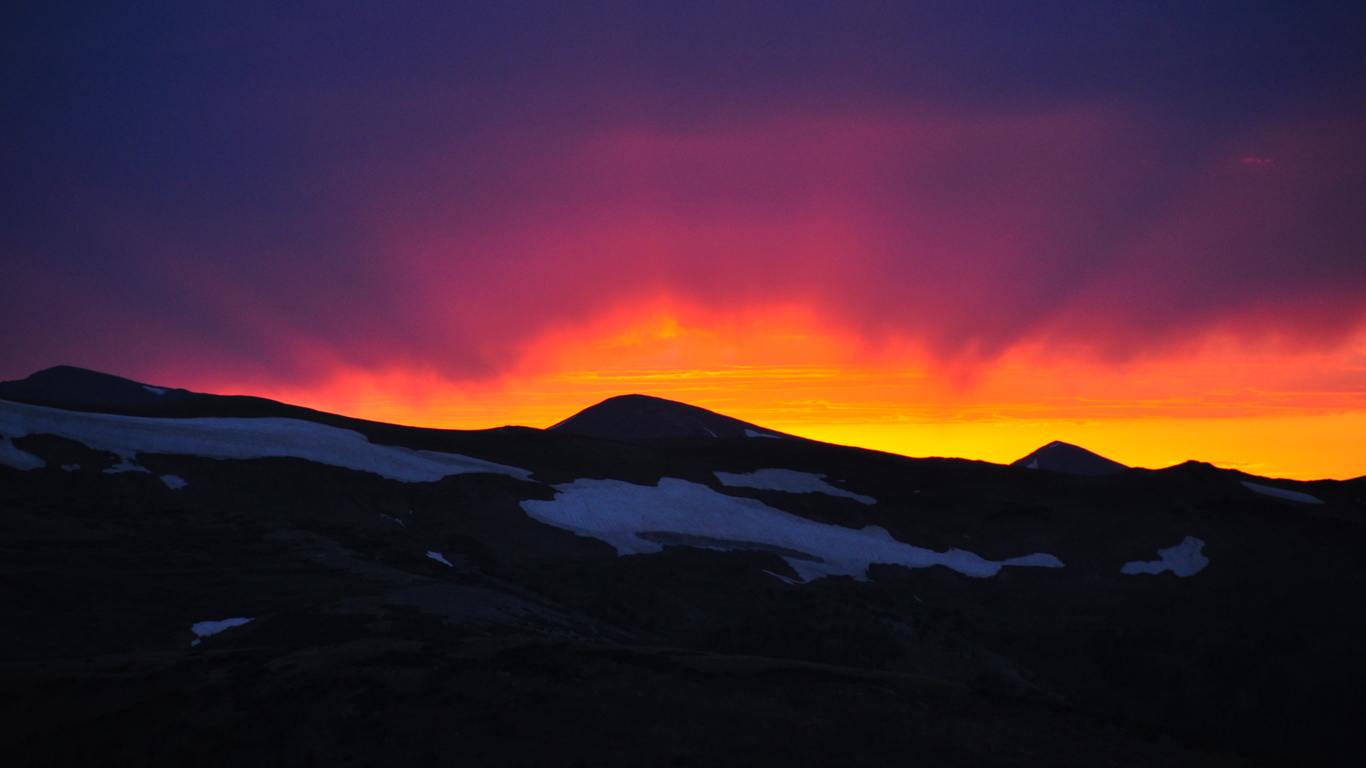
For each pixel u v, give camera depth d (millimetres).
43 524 62062
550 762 26516
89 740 28188
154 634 46750
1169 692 63000
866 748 28062
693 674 32031
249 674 32156
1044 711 31984
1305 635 69562
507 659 32781
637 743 27609
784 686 31484
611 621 60688
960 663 63750
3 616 46062
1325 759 56031
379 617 45062
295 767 26594
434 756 26719
